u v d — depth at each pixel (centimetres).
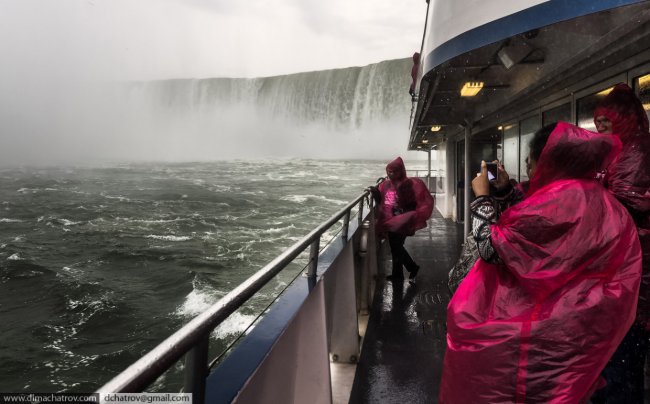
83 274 2497
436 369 307
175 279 2409
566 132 136
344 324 315
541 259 131
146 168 9900
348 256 313
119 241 3180
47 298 2181
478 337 140
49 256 2831
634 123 171
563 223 128
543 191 137
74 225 3741
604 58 279
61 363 1599
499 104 473
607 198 136
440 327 382
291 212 4394
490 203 155
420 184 533
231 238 3247
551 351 129
